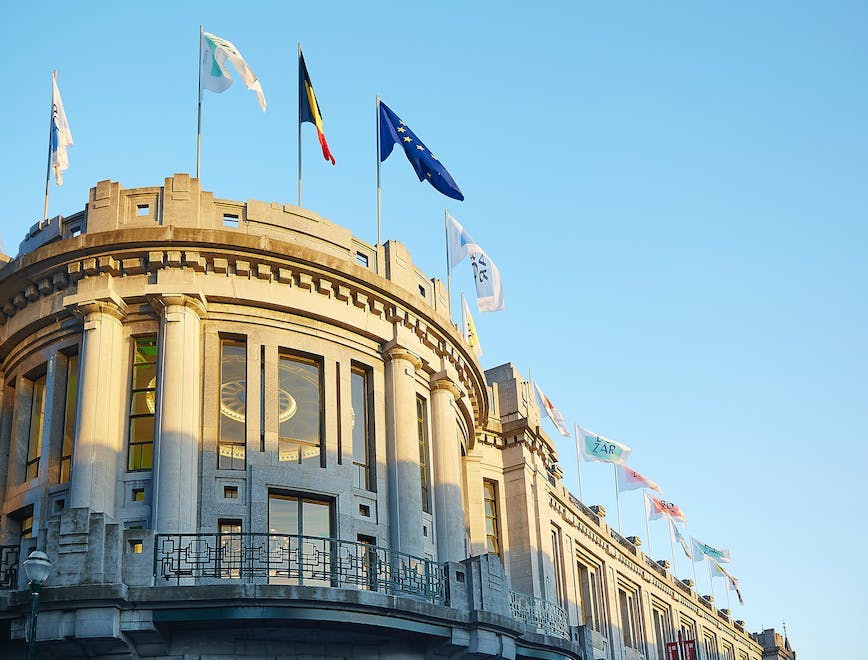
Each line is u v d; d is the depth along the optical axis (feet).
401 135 110.52
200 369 87.56
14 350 94.53
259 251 89.30
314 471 88.58
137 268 88.33
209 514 83.56
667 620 186.60
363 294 95.40
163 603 73.31
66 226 94.32
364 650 83.05
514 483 124.36
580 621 137.49
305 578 79.20
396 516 92.79
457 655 87.61
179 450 83.25
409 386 97.40
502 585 93.40
